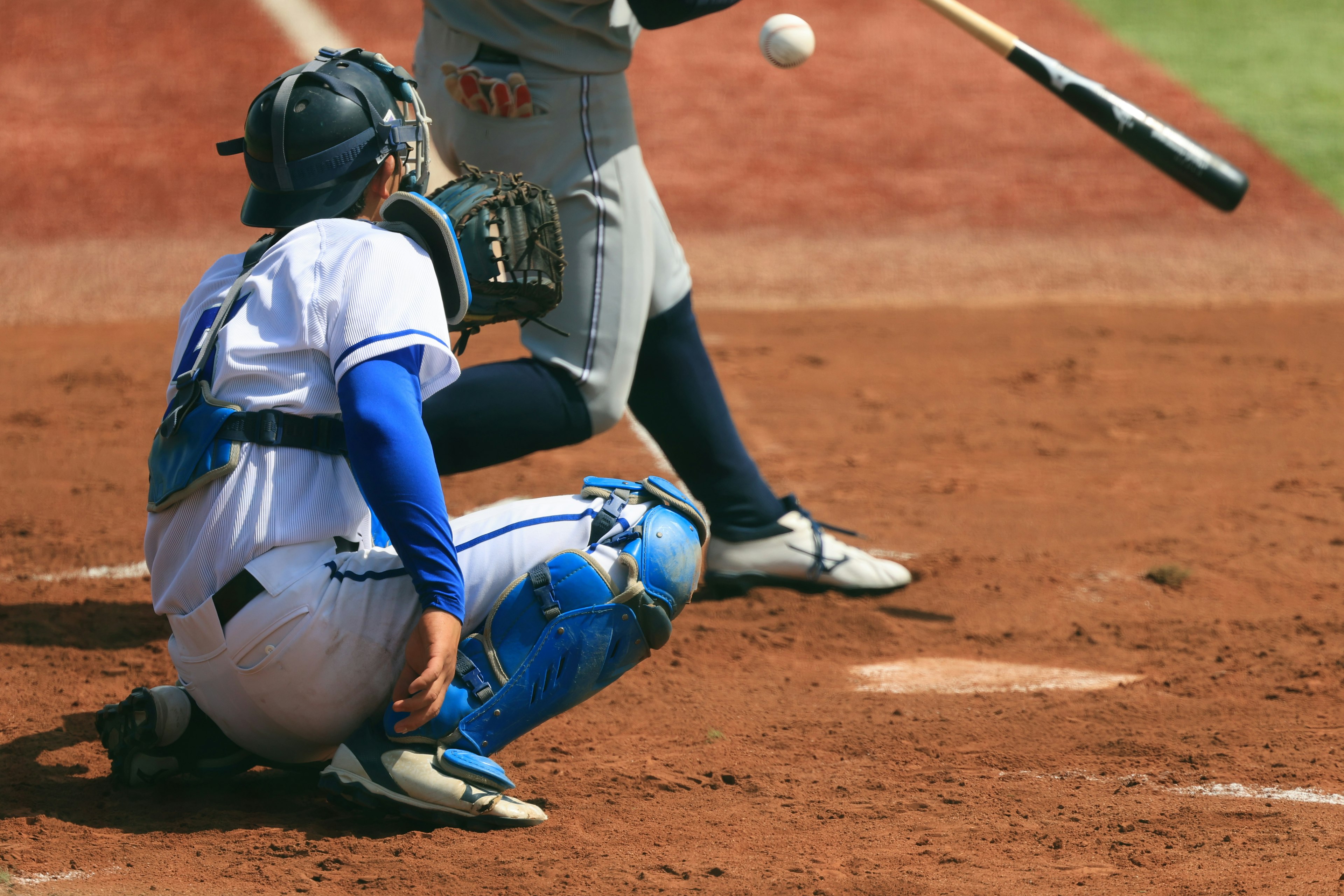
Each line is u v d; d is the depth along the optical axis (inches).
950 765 449.1
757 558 679.1
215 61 2277.3
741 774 436.1
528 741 470.9
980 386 1242.6
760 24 2546.8
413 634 338.3
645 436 1023.0
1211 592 685.9
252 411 349.7
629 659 373.7
